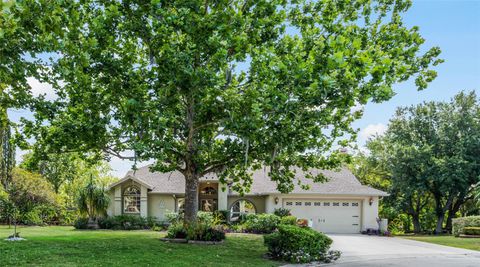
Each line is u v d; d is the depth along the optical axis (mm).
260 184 30094
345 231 28406
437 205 36031
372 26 16859
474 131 34031
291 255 14078
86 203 25000
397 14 16922
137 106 13008
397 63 13625
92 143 16141
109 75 14367
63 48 9328
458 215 41469
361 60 11281
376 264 14125
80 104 15664
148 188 28469
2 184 21438
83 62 9773
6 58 8477
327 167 19234
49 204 28625
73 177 43344
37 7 7109
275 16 15039
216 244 17281
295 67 11703
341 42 11445
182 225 18516
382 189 41250
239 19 12586
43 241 16125
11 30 7367
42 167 41594
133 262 12406
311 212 28484
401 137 37156
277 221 23422
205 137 16812
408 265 14000
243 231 23516
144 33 13367
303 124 13938
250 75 15641
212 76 12227
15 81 9953
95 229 24500
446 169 32469
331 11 16312
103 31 13281
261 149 15453
